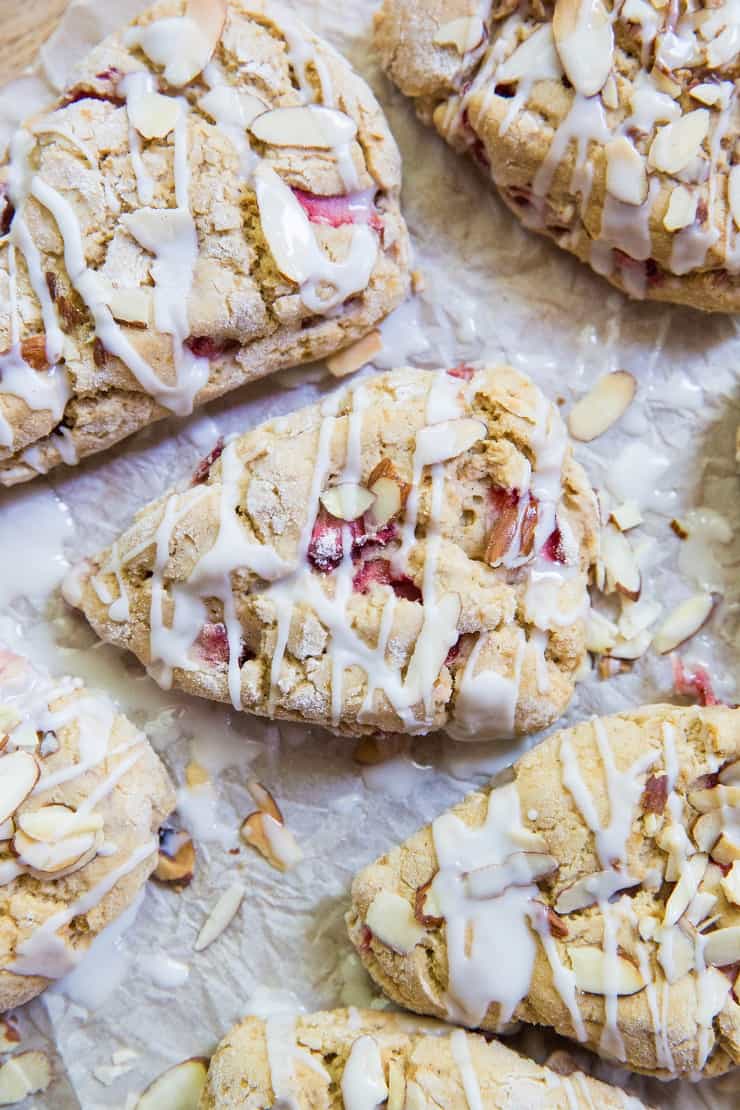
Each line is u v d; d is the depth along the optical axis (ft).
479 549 1.50
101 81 1.50
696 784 1.48
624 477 1.59
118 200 1.48
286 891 1.55
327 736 1.57
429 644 1.47
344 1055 1.46
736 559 1.59
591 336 1.59
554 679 1.52
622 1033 1.46
